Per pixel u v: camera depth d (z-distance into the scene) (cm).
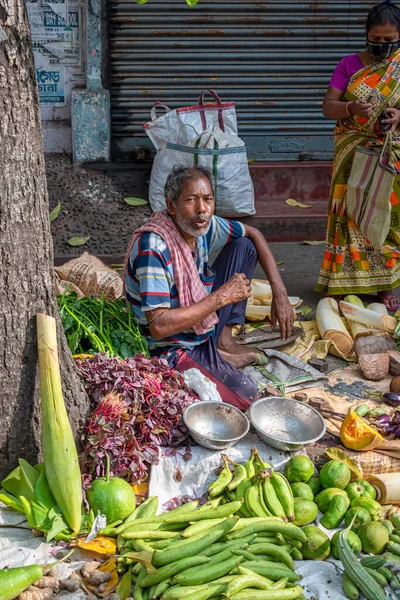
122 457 304
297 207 652
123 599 254
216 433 329
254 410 336
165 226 349
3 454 303
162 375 337
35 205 285
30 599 249
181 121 578
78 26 662
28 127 277
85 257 476
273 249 617
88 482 296
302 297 523
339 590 262
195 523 276
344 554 262
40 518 280
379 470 323
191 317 341
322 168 670
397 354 418
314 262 591
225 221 392
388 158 450
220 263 396
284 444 315
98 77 668
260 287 474
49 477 280
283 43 683
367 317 451
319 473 316
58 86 677
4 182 274
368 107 441
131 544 270
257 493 291
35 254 289
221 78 689
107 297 450
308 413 339
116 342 365
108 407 310
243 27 676
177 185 339
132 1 657
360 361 412
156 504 292
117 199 648
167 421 318
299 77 696
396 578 263
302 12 677
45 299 296
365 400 389
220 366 360
